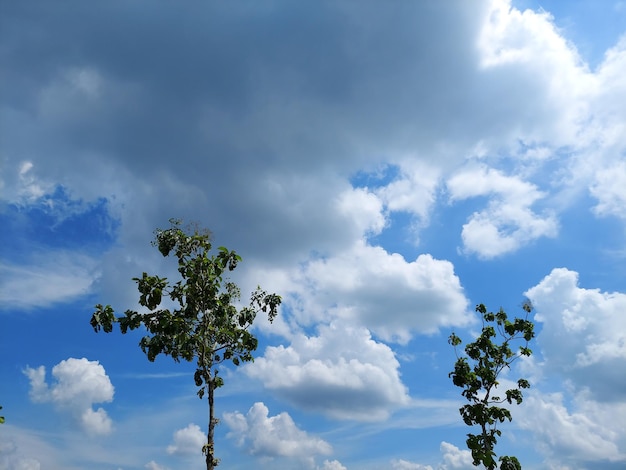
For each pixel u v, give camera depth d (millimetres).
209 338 22781
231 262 22766
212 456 20703
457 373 30500
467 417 29750
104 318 21562
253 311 24047
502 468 27547
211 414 21594
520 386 29812
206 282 22172
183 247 22734
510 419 28938
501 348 30844
